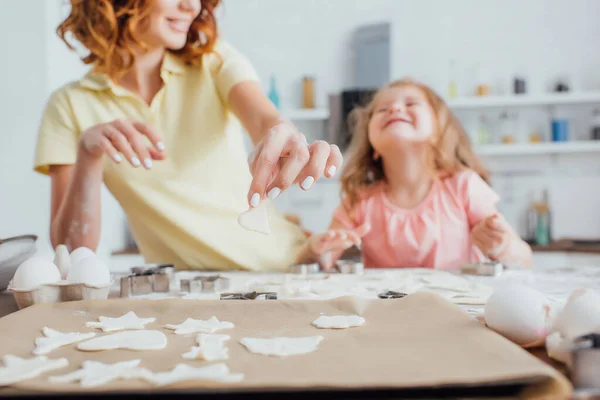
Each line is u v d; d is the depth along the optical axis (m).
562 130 2.42
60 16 1.98
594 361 0.32
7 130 1.83
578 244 2.30
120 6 1.01
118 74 1.06
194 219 1.09
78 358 0.40
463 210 1.22
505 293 0.45
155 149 0.82
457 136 1.30
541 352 0.42
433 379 0.32
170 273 0.82
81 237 0.95
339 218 1.31
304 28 2.66
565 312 0.40
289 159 0.56
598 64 2.50
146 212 1.10
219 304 0.56
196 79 1.12
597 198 2.50
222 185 1.12
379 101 1.23
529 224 2.47
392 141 1.16
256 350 0.40
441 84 2.55
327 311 0.54
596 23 2.49
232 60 1.12
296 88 2.67
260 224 0.56
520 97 2.39
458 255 1.19
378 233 1.25
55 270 0.63
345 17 2.64
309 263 1.04
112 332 0.48
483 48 2.54
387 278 0.85
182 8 0.96
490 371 0.33
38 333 0.48
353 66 2.63
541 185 2.54
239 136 1.21
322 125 2.60
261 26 2.68
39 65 1.82
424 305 0.54
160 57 1.10
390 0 2.59
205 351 0.40
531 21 2.53
